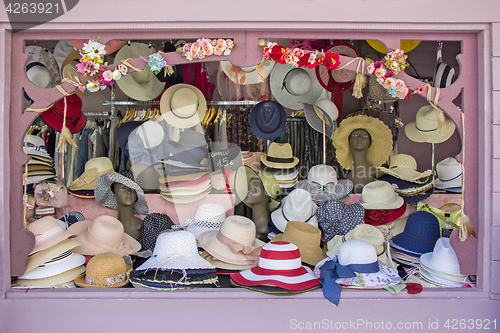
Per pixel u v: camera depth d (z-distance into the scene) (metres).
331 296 1.83
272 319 1.88
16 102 1.87
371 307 1.89
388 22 1.85
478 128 1.91
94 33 1.90
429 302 1.89
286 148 2.94
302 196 2.46
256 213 2.62
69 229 2.35
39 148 2.74
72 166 3.39
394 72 1.90
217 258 2.12
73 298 1.88
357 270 1.90
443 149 3.87
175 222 2.60
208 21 1.83
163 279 1.89
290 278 1.88
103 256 2.00
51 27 1.84
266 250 1.97
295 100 3.21
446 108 1.93
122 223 2.52
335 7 1.84
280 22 1.85
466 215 1.93
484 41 1.86
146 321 1.88
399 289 1.86
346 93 3.66
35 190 2.46
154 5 1.82
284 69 3.07
